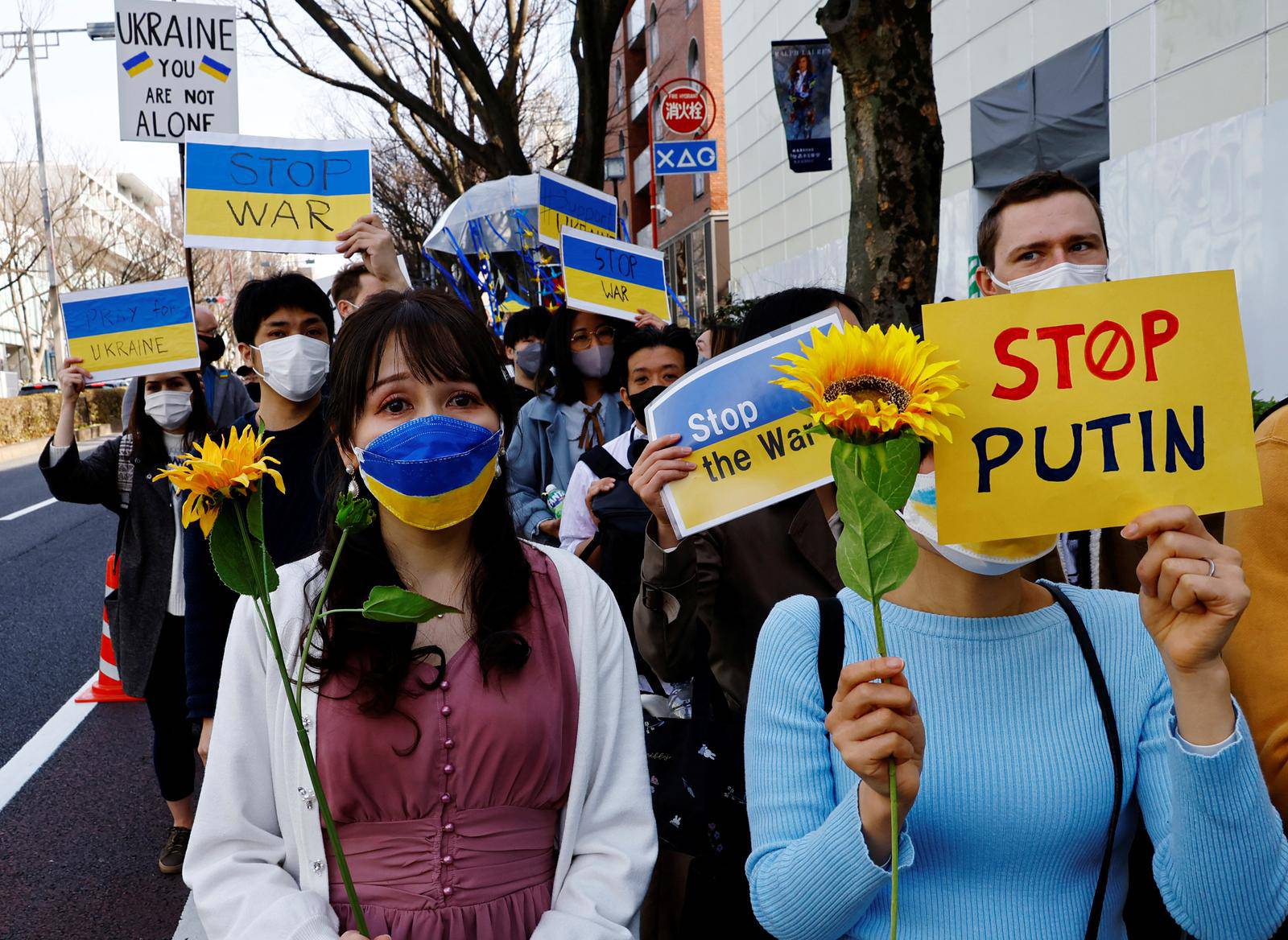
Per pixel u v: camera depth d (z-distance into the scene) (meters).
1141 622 1.46
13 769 4.54
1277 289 7.00
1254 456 1.26
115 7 5.49
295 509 2.96
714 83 22.52
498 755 1.56
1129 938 1.65
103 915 3.27
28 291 49.50
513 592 1.63
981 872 1.38
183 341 3.51
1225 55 7.39
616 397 4.10
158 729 3.53
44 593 8.25
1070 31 9.08
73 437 3.54
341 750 1.53
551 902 1.60
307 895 1.50
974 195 10.67
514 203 9.59
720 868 2.09
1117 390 1.26
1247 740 1.26
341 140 3.92
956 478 1.26
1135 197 8.31
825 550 2.17
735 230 19.16
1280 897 1.31
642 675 2.52
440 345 1.62
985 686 1.41
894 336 1.08
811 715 1.46
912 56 4.84
